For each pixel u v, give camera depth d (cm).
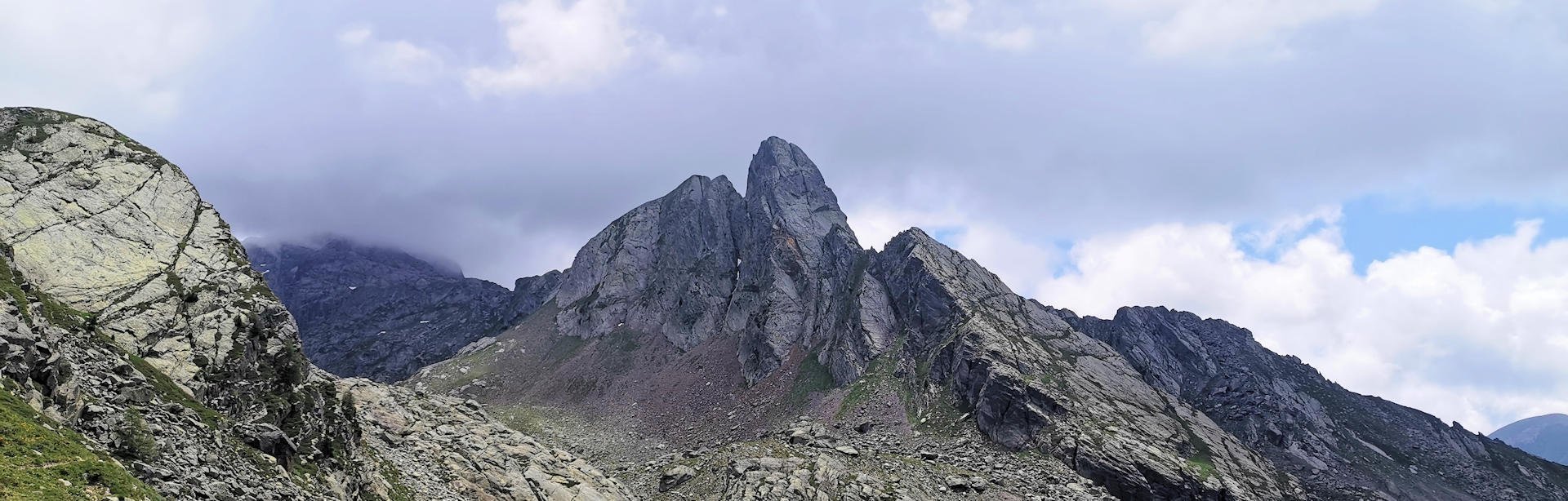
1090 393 18112
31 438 3906
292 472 6078
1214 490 15012
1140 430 16875
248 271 7912
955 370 18762
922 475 13525
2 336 4519
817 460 12888
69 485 3744
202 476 4872
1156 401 19825
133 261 7200
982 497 13100
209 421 5738
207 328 6856
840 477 12425
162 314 6769
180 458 4891
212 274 7562
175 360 6369
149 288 6981
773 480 11794
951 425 17250
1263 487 16712
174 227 7894
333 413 7588
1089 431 15712
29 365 4603
